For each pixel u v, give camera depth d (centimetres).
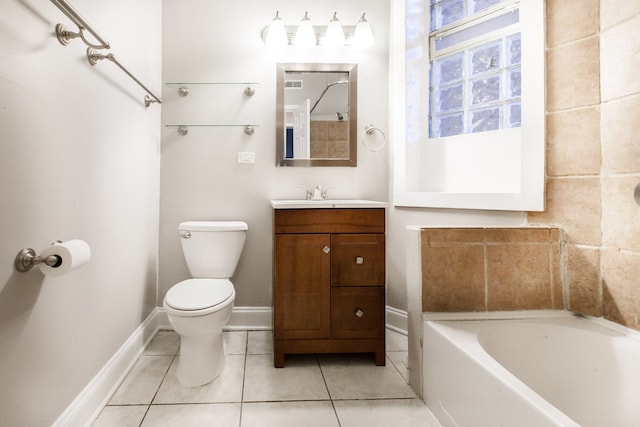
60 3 93
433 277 146
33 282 97
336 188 226
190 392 148
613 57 129
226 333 214
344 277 172
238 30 220
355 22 225
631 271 126
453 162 195
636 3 122
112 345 149
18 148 90
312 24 222
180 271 218
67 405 114
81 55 122
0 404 84
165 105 217
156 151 211
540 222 154
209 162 220
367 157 225
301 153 223
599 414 121
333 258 171
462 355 115
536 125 151
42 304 101
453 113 197
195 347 154
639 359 115
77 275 120
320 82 224
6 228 86
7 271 87
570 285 146
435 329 134
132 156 172
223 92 220
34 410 97
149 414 132
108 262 145
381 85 226
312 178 224
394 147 217
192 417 131
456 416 118
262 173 222
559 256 148
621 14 126
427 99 206
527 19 153
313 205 170
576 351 129
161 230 217
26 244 94
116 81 153
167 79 217
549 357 133
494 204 167
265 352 188
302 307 171
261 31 221
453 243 147
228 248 195
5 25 86
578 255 143
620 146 128
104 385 138
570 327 132
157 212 214
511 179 171
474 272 147
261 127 222
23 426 92
